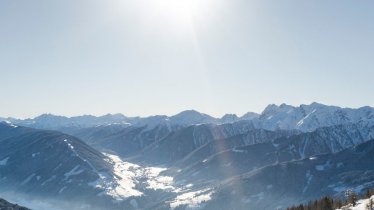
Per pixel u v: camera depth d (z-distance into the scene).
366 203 122.69
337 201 165.88
